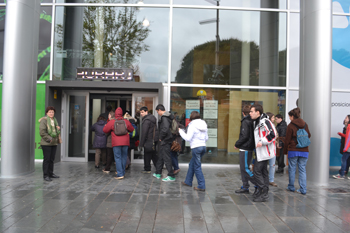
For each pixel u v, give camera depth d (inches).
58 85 328.5
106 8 358.6
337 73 363.6
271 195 218.1
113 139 263.3
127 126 271.3
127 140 266.1
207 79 354.3
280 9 358.0
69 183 243.9
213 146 351.6
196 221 159.8
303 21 276.5
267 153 198.1
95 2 359.3
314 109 259.4
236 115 354.0
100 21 358.9
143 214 169.5
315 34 260.8
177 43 355.3
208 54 356.2
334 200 205.6
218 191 227.0
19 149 266.5
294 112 227.0
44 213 168.2
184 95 352.2
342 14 362.9
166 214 170.2
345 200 205.8
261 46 358.0
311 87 262.7
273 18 359.3
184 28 356.2
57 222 154.7
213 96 353.7
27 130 273.9
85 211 172.9
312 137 259.4
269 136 195.3
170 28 354.6
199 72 354.6
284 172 322.7
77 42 358.3
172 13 355.9
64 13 358.9
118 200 196.5
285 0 358.9
